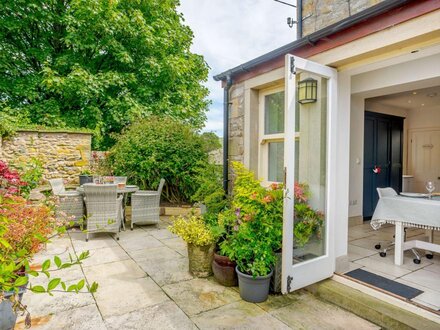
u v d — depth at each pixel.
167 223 5.71
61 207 4.88
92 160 6.89
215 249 3.19
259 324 2.26
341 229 3.11
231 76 4.20
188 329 2.18
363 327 2.26
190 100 10.60
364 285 2.64
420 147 6.77
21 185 4.76
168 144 6.58
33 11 8.02
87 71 8.23
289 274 2.58
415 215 3.18
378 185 6.11
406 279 2.84
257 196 2.86
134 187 5.43
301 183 2.88
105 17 8.10
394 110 6.43
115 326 2.22
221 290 2.84
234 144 4.27
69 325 2.22
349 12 4.18
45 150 6.43
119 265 3.46
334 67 2.87
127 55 8.46
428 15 2.07
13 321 1.96
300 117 2.85
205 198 4.28
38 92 8.53
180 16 10.54
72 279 3.04
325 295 2.70
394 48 2.38
